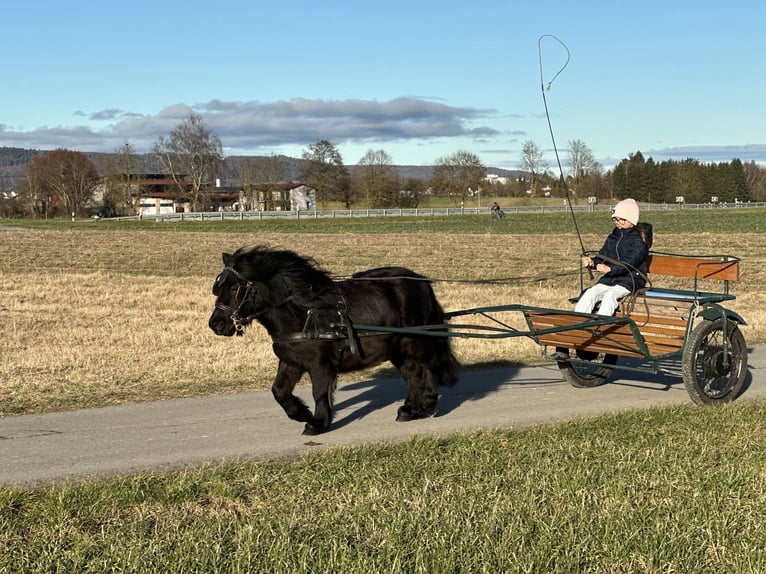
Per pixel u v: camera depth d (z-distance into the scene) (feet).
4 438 25.93
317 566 15.52
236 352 43.11
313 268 26.40
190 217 267.80
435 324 28.40
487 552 16.11
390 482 20.67
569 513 18.07
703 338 30.68
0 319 57.67
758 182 481.46
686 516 18.02
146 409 30.07
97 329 52.75
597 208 341.82
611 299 31.14
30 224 254.68
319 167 370.32
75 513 18.56
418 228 213.66
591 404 31.35
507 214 302.66
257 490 20.27
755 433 25.85
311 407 30.60
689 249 133.39
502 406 30.94
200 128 345.31
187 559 15.69
